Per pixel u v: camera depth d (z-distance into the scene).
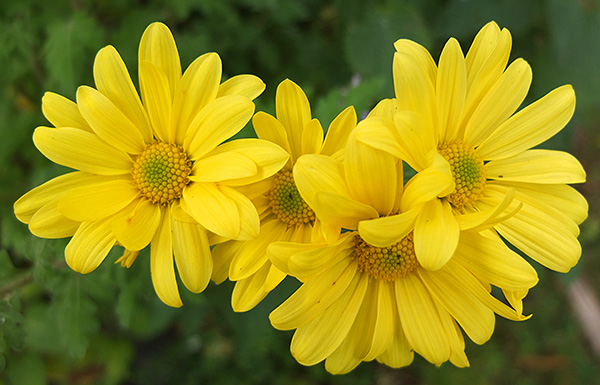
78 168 0.23
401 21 0.31
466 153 0.23
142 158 0.23
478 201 0.23
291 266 0.21
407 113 0.21
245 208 0.22
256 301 0.22
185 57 0.31
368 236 0.21
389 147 0.21
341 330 0.23
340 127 0.22
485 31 0.23
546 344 0.42
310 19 0.35
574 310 0.42
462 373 0.41
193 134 0.23
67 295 0.27
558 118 0.23
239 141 0.22
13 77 0.31
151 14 0.30
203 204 0.22
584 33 0.31
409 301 0.23
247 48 0.34
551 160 0.23
